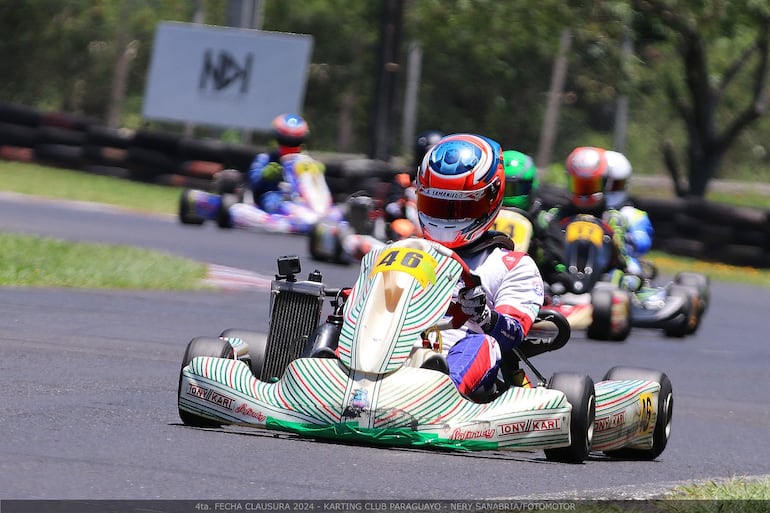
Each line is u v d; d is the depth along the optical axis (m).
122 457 17.58
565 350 38.84
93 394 23.50
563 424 19.36
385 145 94.31
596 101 169.62
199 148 88.69
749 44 113.06
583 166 43.50
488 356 20.45
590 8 99.25
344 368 19.28
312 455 18.50
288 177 69.12
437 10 107.56
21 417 20.28
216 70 101.12
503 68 126.38
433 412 18.91
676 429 27.03
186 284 44.16
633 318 45.12
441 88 175.75
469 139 22.27
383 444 19.58
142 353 29.98
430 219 21.94
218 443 19.03
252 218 68.06
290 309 21.08
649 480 20.05
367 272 20.48
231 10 102.50
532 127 178.88
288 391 19.36
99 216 68.69
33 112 93.31
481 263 21.78
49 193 77.56
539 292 21.80
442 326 20.58
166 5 174.75
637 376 23.08
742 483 19.69
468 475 18.25
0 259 43.03
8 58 164.62
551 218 44.25
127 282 42.56
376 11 129.75
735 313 55.56
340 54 174.88
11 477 15.75
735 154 190.88
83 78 171.25
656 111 187.38
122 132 90.94
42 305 36.22
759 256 77.25
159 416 21.48
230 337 22.34
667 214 78.62
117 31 170.62
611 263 44.19
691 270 73.88
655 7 96.06
